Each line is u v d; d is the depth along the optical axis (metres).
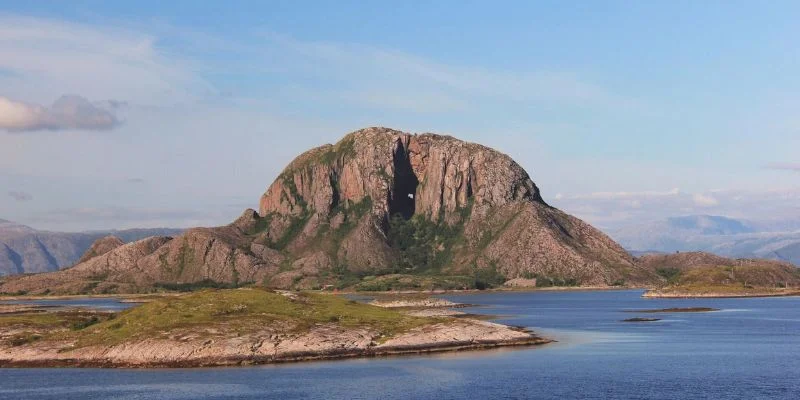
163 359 123.50
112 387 107.25
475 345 145.62
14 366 123.75
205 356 124.94
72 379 112.75
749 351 147.62
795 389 107.12
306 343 132.12
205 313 143.50
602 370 122.06
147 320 140.00
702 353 143.88
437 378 113.88
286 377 113.88
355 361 128.00
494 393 103.69
